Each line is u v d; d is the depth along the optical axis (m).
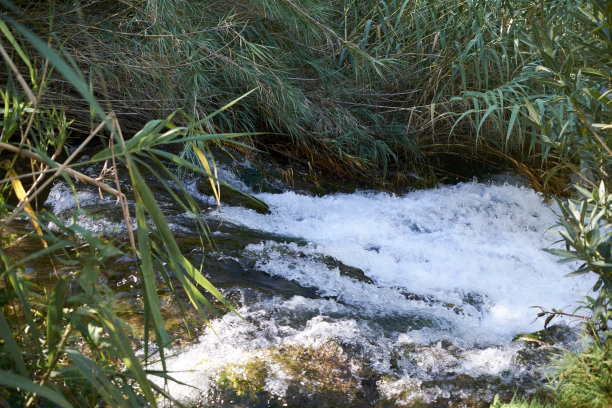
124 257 3.93
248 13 5.91
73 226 1.77
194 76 5.56
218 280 3.94
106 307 1.76
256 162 6.32
